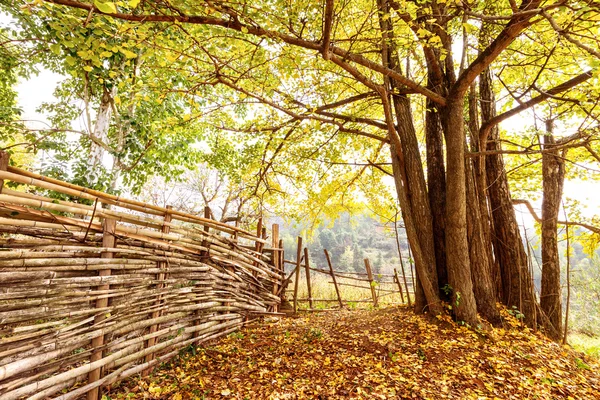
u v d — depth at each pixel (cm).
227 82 438
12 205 241
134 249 335
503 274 598
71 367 276
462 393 317
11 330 227
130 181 987
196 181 1451
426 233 555
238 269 532
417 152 587
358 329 488
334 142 782
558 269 621
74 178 668
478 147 596
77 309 277
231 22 332
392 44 505
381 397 305
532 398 317
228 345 443
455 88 488
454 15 461
